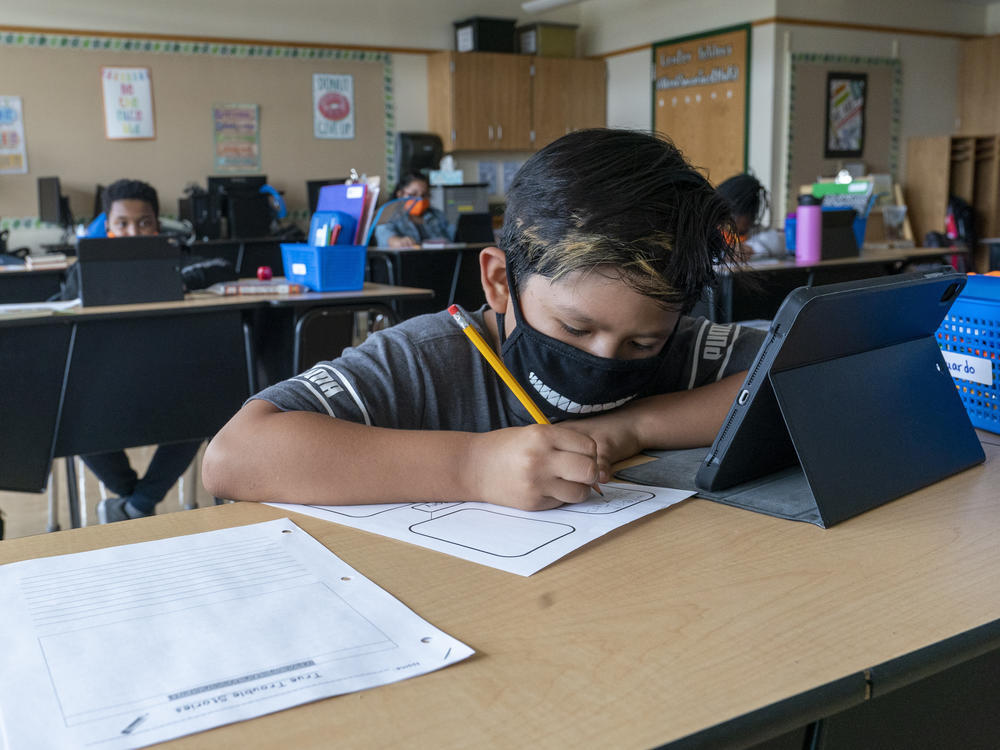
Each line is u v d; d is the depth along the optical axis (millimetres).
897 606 536
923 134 8859
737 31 7926
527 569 609
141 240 2621
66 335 2486
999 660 545
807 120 7961
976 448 849
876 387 772
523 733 405
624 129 811
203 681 454
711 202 770
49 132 7184
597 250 718
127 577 597
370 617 531
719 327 1121
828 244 4324
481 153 8914
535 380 872
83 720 420
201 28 7625
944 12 8750
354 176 3016
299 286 2871
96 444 2572
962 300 991
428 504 766
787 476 814
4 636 509
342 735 407
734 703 427
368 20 8328
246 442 789
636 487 803
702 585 575
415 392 935
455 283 5711
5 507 3178
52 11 7082
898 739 493
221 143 7805
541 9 8797
